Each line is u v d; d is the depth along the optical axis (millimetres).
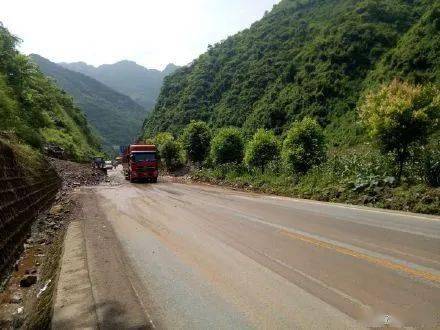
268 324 4223
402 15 93375
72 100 132625
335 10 120000
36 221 11719
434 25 70375
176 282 5770
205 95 110688
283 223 10141
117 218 12156
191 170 40781
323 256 6730
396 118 14086
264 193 20156
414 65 68562
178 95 119500
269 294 5102
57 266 6941
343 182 16453
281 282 5527
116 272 6367
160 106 126812
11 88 39469
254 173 27422
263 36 126500
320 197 16062
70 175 31781
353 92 75750
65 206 15664
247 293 5184
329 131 70562
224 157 32250
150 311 4742
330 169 18906
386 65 74625
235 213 12344
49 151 40438
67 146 56594
